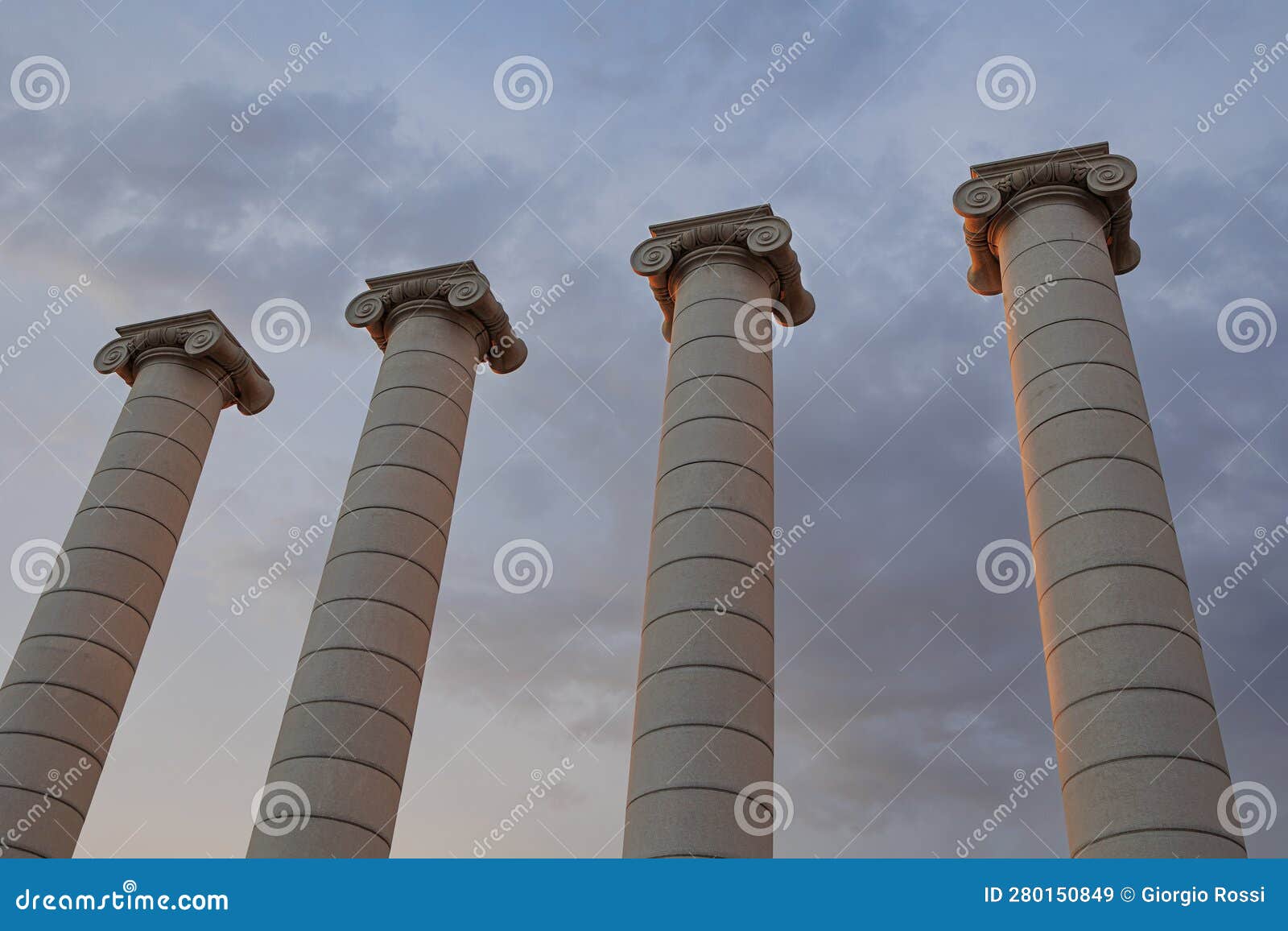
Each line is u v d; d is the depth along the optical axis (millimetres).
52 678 21906
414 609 21344
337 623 20609
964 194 21359
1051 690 15992
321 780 18953
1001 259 20906
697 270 22047
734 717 16453
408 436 23047
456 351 24766
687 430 19578
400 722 20344
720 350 20469
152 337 27078
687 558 17938
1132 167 20531
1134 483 16797
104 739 22344
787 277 22281
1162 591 15797
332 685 19906
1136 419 17703
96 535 23812
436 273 25812
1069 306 18938
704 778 15852
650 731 16531
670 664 16969
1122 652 15211
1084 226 20203
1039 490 17375
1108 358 18281
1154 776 14273
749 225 22281
